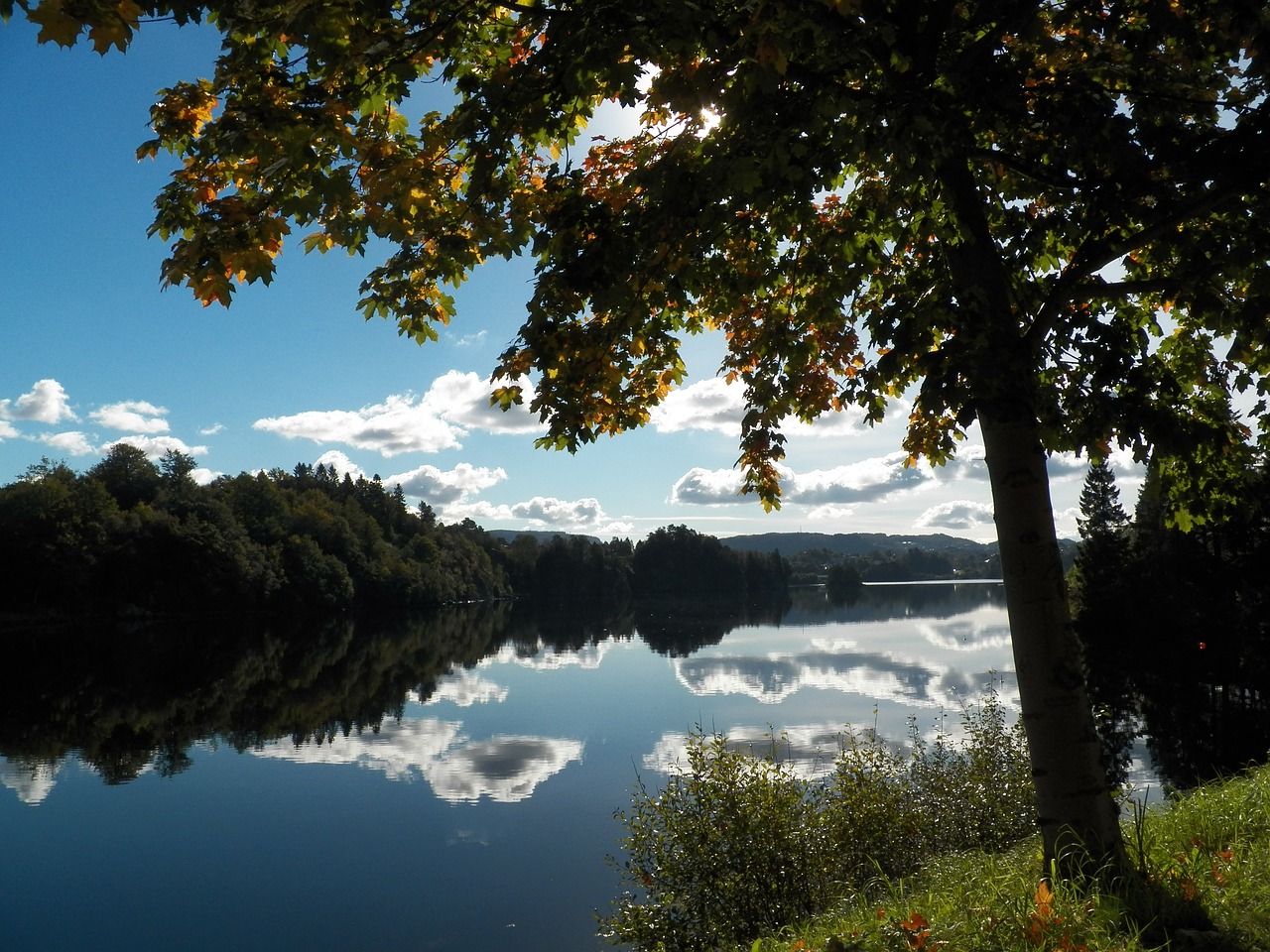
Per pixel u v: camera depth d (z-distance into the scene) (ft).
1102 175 15.70
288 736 77.51
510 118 15.42
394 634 227.61
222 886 40.91
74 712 92.79
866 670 106.32
